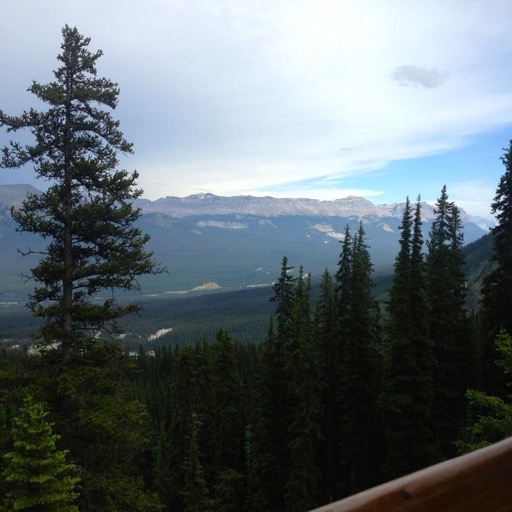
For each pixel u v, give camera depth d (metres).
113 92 14.32
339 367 24.84
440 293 26.69
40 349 13.56
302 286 24.33
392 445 22.03
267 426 23.59
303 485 20.69
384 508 1.57
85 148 14.66
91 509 12.90
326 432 26.31
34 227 13.59
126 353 14.78
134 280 14.91
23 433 10.55
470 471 1.77
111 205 14.59
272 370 23.98
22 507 9.88
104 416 12.86
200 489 25.52
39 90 13.53
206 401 33.75
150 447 33.66
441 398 24.86
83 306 14.40
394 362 21.81
